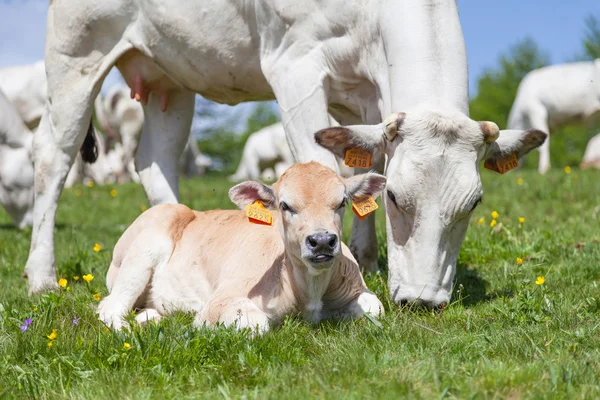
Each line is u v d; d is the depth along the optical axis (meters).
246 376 3.96
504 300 5.45
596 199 10.45
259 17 6.50
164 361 4.17
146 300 5.93
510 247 7.22
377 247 6.82
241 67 6.86
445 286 5.17
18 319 5.13
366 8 5.91
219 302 4.96
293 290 5.02
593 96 20.94
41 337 4.68
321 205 4.75
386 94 5.83
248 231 5.51
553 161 48.91
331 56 6.18
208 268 5.55
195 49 6.95
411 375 3.79
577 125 21.77
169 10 6.93
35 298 6.25
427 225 5.05
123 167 23.72
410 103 5.45
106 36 7.39
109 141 25.11
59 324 5.07
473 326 4.83
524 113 21.53
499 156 5.43
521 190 12.21
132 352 4.29
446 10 5.73
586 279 6.17
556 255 7.06
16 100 13.81
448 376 3.72
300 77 6.23
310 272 4.74
